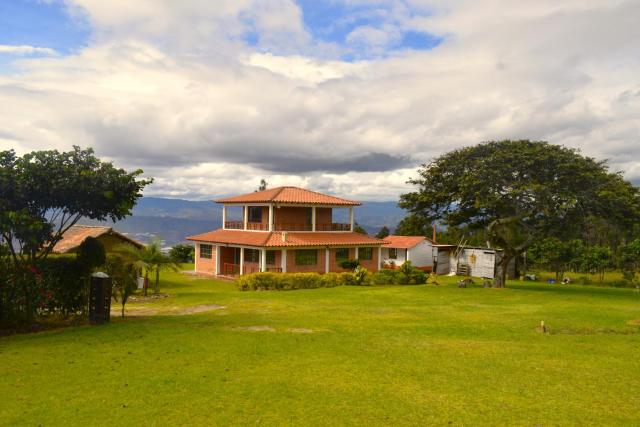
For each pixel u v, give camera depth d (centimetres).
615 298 2480
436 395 873
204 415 773
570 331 1482
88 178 1541
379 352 1184
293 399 845
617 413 797
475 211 3075
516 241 4075
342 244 4153
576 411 804
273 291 2862
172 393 872
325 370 1020
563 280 4331
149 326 1534
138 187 1677
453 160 2981
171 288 3219
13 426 728
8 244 1525
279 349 1201
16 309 1584
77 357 1122
